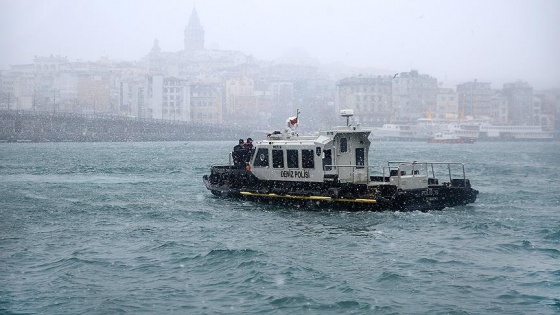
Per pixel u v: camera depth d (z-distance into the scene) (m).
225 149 171.25
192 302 23.77
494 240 33.69
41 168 93.06
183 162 108.62
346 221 38.34
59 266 28.64
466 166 106.25
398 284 25.72
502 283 25.81
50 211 45.25
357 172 42.72
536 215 42.31
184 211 44.09
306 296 24.27
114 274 27.36
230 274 27.20
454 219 39.09
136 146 195.50
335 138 41.84
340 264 28.75
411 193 40.06
